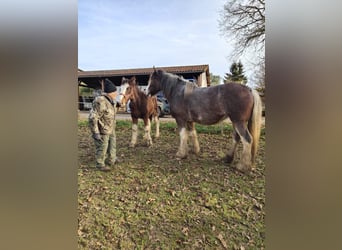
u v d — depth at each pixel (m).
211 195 1.31
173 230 1.32
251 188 1.25
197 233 1.29
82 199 1.45
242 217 1.25
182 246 1.29
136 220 1.37
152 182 1.39
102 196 1.43
